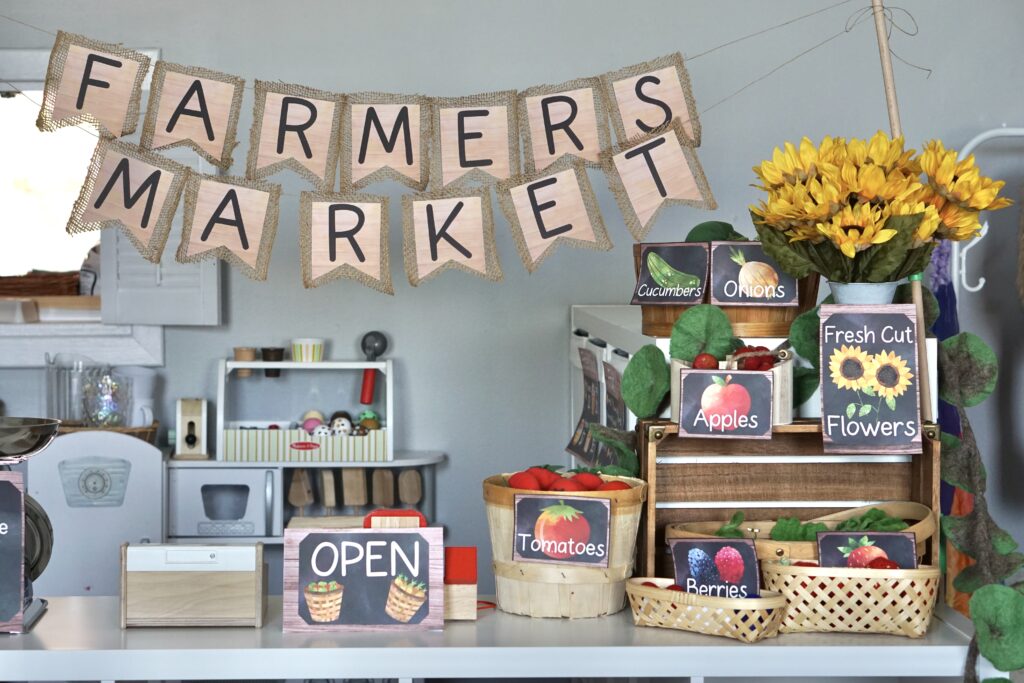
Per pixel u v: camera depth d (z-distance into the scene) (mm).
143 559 1853
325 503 3867
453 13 4035
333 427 3887
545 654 1743
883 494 2037
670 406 2020
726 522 2014
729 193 4070
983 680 1754
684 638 1791
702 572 1842
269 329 4086
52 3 3951
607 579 1890
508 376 4121
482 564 4137
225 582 1856
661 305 2080
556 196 2158
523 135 2164
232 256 2127
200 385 4078
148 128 2105
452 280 4105
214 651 1738
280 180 4043
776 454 2021
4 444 1822
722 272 2033
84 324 3994
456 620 1885
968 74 4074
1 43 3932
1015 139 4062
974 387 2037
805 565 1841
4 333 3947
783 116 4062
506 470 4129
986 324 4062
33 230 4742
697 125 2156
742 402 1931
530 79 4047
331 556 1840
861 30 4055
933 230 1832
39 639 1789
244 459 3809
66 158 4730
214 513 4031
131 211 2102
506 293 4109
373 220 2148
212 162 2127
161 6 3975
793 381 2029
